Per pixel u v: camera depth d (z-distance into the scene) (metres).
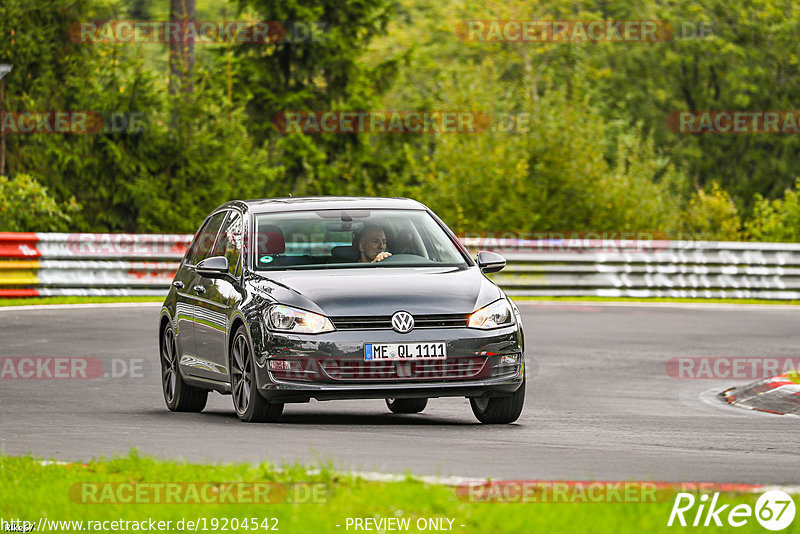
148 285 83.19
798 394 41.31
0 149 114.50
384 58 199.25
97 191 119.56
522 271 92.44
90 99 116.50
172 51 120.88
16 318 66.62
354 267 35.12
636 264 94.62
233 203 38.69
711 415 39.03
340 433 31.53
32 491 21.97
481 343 32.75
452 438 31.16
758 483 24.62
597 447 30.36
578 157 124.38
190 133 117.88
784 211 137.50
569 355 57.44
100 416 35.97
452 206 122.12
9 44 116.38
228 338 34.62
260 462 24.64
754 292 96.50
